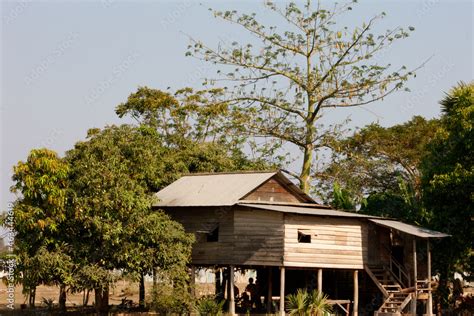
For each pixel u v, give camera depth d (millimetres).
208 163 51906
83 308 42344
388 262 41906
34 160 37469
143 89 62000
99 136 41656
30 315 40094
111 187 38188
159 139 49656
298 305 36719
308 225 38969
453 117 43375
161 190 43719
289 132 57469
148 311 40281
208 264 40625
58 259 36281
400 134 62531
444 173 42875
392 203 51031
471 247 43219
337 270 44344
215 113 58500
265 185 41531
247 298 43969
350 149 61406
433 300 43312
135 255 37594
